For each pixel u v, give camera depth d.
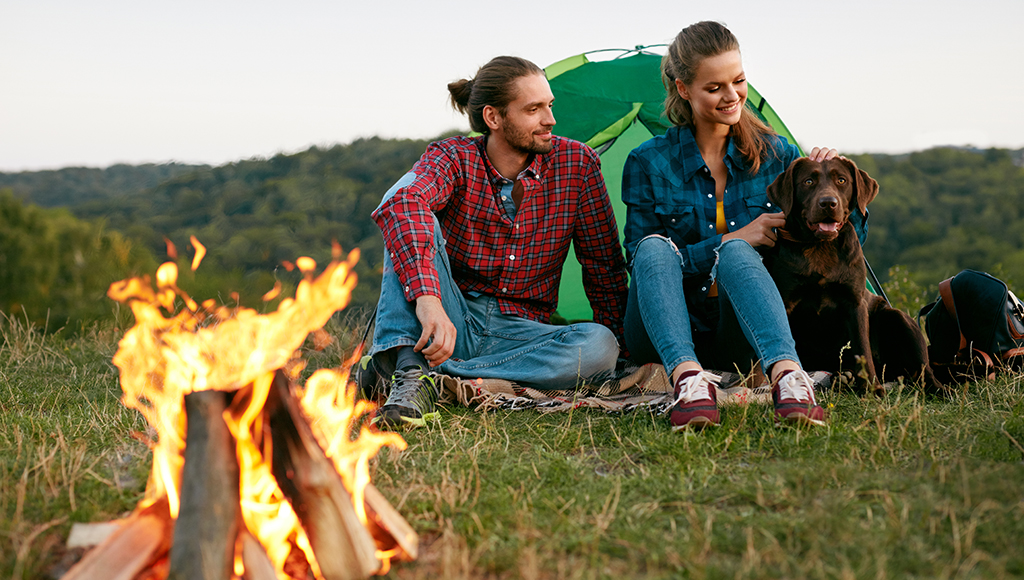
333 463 1.55
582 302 4.78
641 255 2.73
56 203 20.59
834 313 3.00
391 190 3.04
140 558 1.43
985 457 2.04
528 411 2.79
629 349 3.17
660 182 3.20
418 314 2.69
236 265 14.21
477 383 2.91
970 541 1.53
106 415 2.67
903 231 29.77
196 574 1.37
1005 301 3.03
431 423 2.58
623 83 4.55
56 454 2.17
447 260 3.00
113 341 4.71
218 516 1.43
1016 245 27.09
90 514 1.75
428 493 1.89
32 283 12.23
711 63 2.95
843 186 2.90
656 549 1.58
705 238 3.19
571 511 1.79
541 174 3.12
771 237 2.97
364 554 1.46
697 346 3.24
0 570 1.49
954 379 3.05
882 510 1.76
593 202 3.23
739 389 2.89
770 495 1.86
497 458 2.19
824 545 1.57
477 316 3.17
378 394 2.96
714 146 3.21
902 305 5.67
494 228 3.11
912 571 1.48
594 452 2.29
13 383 3.38
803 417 2.31
